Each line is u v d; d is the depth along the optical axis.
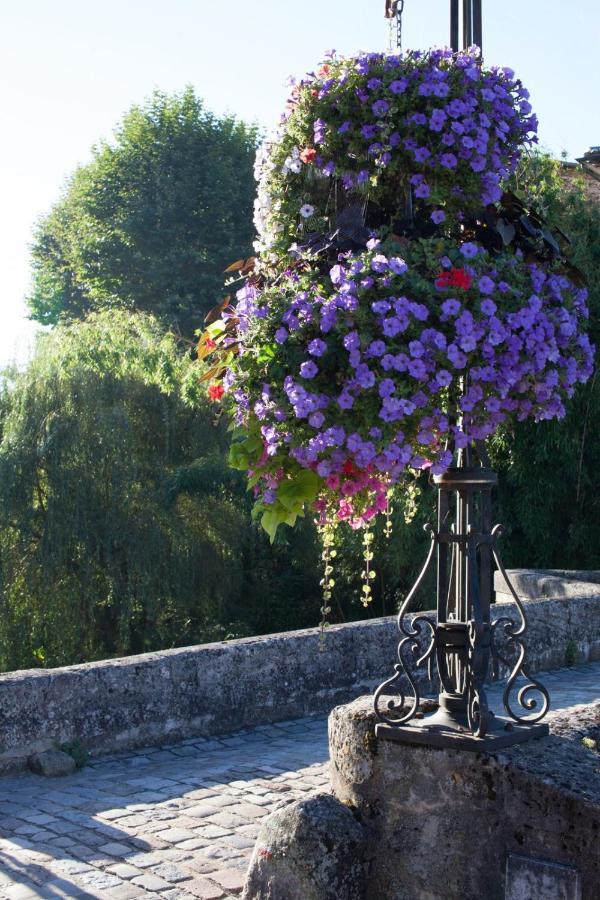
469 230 3.33
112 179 34.09
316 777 5.69
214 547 20.61
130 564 18.84
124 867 4.29
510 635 3.50
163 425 20.38
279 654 7.29
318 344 2.95
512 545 15.70
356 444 2.94
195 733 6.83
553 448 14.73
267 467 3.21
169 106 35.22
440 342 2.93
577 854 2.95
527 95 3.31
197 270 32.47
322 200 3.41
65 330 20.83
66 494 18.22
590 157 18.27
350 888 3.34
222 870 4.22
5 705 6.02
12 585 18.47
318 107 3.26
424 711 3.58
